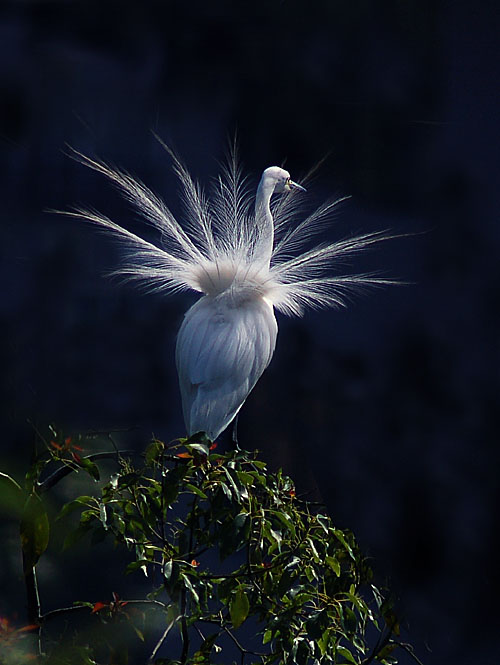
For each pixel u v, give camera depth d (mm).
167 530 13109
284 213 16859
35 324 8922
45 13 7266
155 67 7258
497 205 5703
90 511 10438
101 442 11180
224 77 6891
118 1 7141
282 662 11562
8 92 7582
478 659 5992
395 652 12586
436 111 5844
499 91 5660
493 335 5754
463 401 5863
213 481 10797
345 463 6227
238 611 10711
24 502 5781
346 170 6285
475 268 5754
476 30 5695
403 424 6027
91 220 11016
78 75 7379
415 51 5898
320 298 15070
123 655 10172
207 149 7551
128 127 7816
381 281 6039
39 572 10445
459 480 5930
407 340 5957
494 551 5938
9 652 8320
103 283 10438
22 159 8398
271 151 6828
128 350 10922
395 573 6207
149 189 13016
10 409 8750
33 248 9055
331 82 6207
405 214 5996
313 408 6434
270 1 6473
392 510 6117
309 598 11422
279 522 11367
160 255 15203
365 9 6016
